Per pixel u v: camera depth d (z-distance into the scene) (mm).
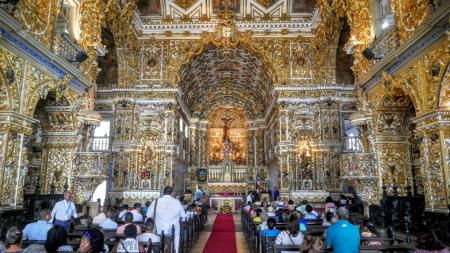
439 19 8141
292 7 22594
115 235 7363
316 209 20953
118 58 22625
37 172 14133
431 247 5883
